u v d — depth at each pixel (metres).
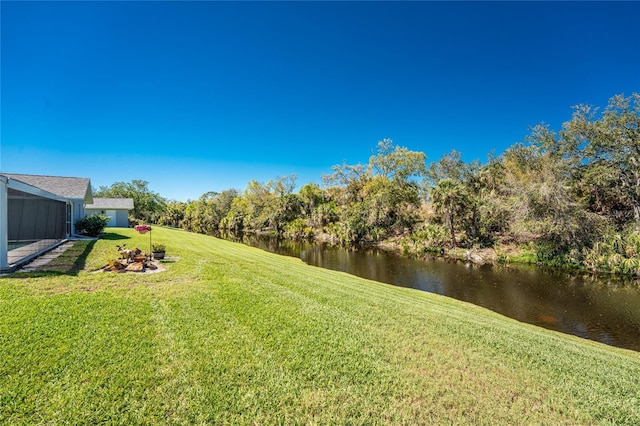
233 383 3.15
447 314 6.71
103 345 3.62
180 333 4.14
